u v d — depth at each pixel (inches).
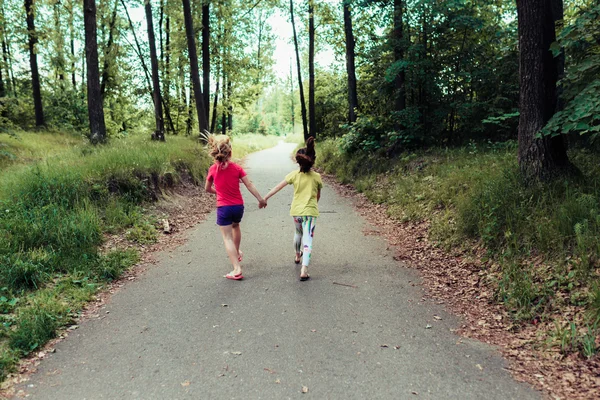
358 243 265.7
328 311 167.0
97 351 138.0
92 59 510.9
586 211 183.8
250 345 140.5
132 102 970.7
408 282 198.1
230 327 154.0
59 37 821.9
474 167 318.7
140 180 342.0
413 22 453.7
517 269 181.8
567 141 304.5
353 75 615.2
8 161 423.8
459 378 119.8
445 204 285.7
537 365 124.6
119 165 341.7
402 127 480.4
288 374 123.0
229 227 207.0
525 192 223.8
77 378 122.4
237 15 888.3
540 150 228.2
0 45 898.7
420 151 449.1
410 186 360.8
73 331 152.8
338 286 193.6
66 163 340.2
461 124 439.5
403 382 118.3
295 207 207.0
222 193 205.0
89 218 254.1
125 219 282.8
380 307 170.4
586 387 111.0
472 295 178.2
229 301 177.9
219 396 112.8
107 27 872.3
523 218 206.8
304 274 200.4
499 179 250.1
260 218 338.0
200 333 149.8
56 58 863.7
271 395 112.9
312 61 847.7
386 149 493.7
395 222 311.0
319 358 131.7
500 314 159.0
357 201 406.3
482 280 188.4
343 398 111.3
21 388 117.6
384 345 139.7
